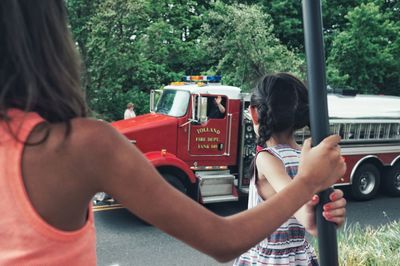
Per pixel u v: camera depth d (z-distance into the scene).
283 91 2.06
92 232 0.93
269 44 18.14
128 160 0.87
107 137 0.87
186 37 21.25
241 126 7.96
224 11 18.19
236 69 17.59
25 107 0.85
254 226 0.96
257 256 2.01
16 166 0.83
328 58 21.38
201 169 7.79
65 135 0.84
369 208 8.91
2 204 0.83
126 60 16.89
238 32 17.27
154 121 7.54
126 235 6.68
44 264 0.84
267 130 2.10
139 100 17.42
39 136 0.84
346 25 22.25
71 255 0.86
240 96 7.95
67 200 0.85
